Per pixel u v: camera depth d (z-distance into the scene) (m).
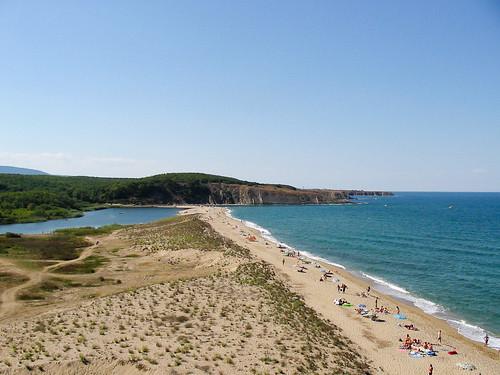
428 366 33.66
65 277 59.25
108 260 72.56
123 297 43.53
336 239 118.31
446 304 54.69
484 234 129.75
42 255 75.38
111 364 26.91
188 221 123.12
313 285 59.16
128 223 155.12
